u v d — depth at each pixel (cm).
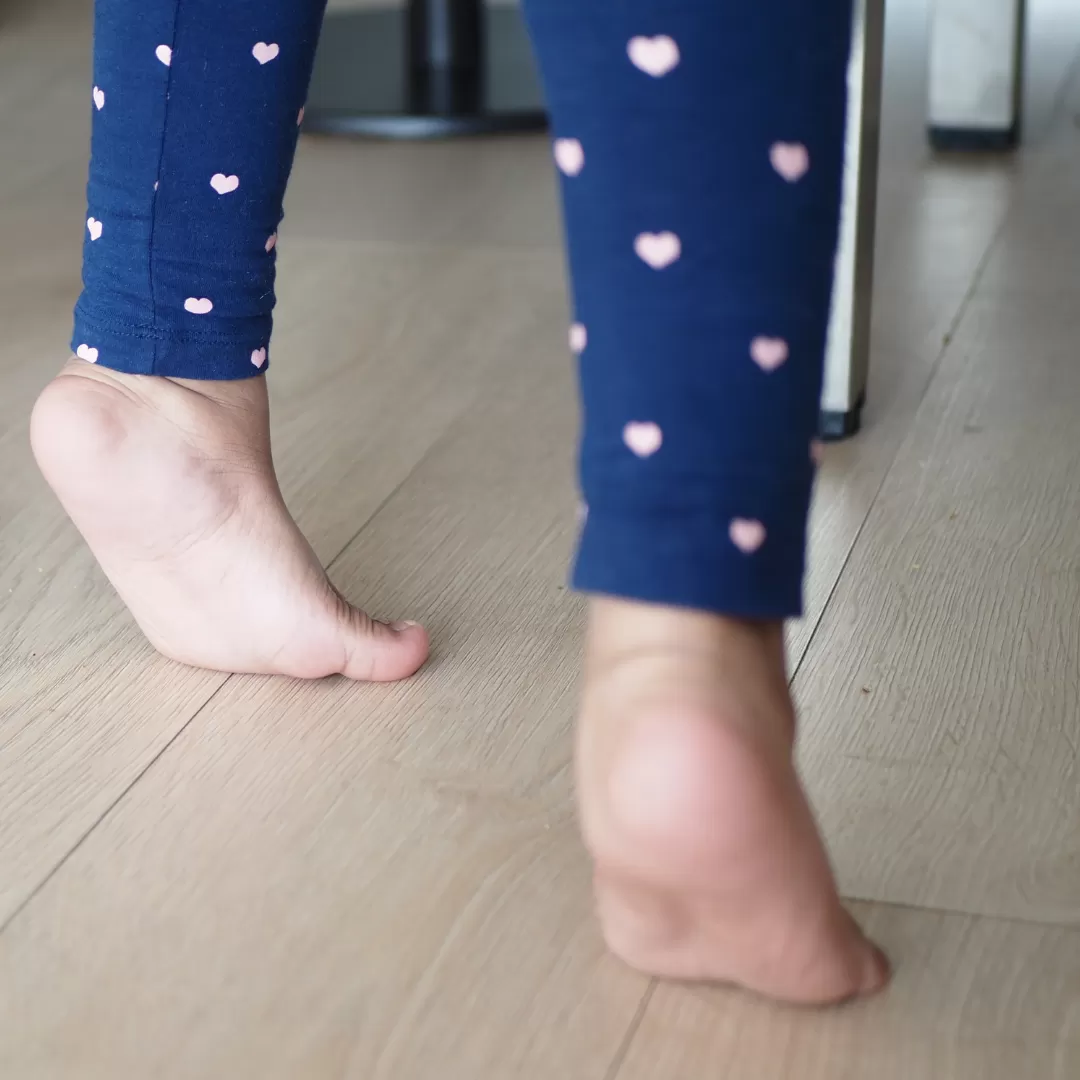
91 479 73
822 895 52
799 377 46
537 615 84
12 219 152
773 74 44
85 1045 56
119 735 75
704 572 46
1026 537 91
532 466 102
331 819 68
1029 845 65
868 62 98
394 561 91
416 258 142
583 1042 55
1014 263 136
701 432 45
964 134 168
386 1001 57
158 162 68
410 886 63
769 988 55
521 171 167
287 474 102
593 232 46
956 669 78
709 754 47
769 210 45
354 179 166
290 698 78
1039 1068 53
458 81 191
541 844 66
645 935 54
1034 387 112
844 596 86
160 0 65
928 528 93
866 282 104
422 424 109
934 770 70
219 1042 56
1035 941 59
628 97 44
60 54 210
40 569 91
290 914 62
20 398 114
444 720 75
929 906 61
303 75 69
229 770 72
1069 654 79
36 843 67
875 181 103
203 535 75
